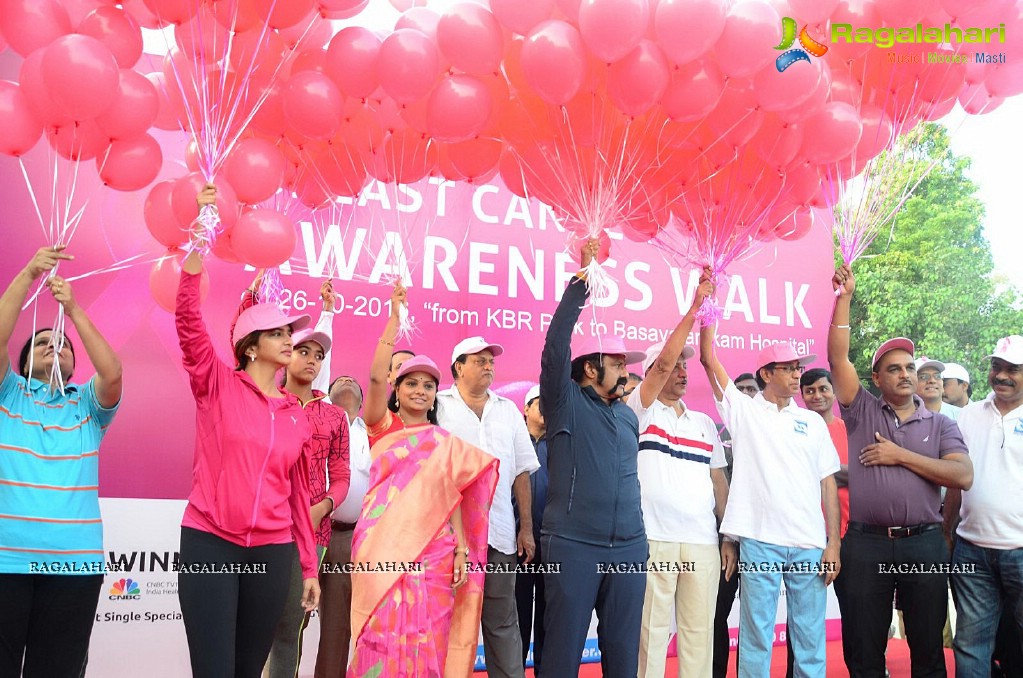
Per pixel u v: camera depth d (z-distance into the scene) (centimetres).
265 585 257
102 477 425
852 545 380
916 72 331
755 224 369
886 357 384
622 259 540
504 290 512
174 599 432
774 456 377
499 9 288
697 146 333
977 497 381
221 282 450
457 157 346
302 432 273
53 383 275
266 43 305
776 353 390
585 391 330
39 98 263
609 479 317
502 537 371
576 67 280
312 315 466
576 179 336
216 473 254
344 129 336
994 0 300
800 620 375
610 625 318
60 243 268
